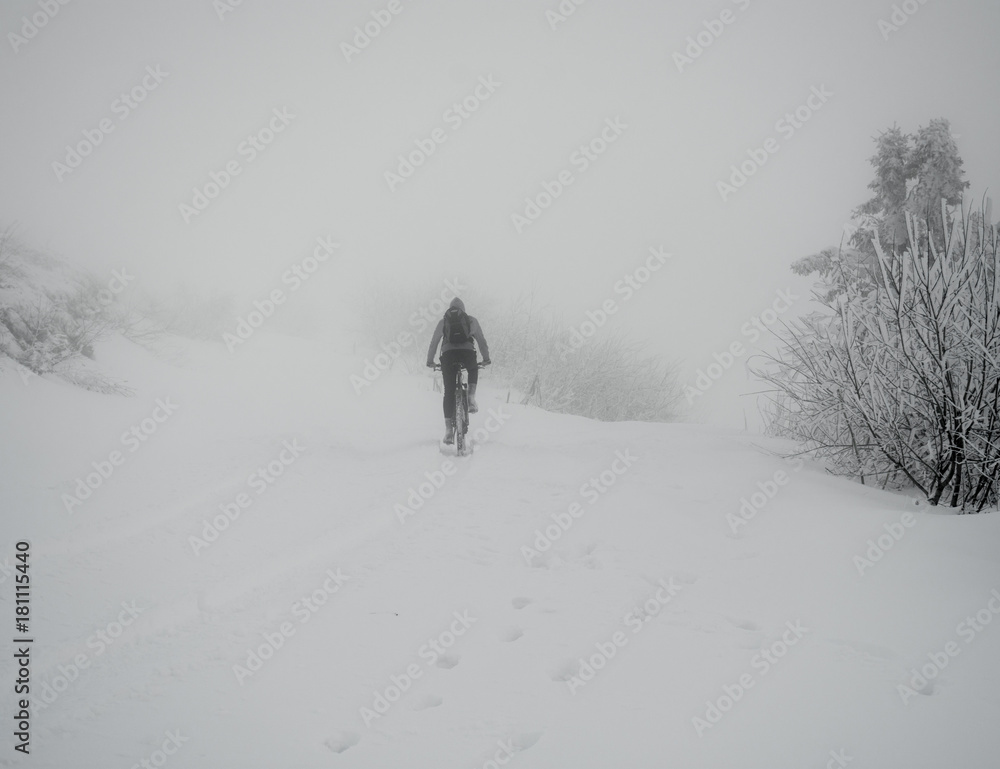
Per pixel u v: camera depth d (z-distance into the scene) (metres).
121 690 2.59
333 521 5.11
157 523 4.73
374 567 4.15
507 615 3.41
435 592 3.74
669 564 4.16
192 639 3.10
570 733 2.31
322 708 2.50
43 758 2.10
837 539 4.36
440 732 2.33
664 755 2.16
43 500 4.86
